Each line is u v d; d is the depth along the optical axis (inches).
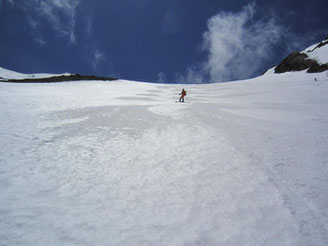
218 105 676.7
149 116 459.2
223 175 199.9
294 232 130.4
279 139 310.3
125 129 346.0
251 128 373.1
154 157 238.7
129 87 1403.8
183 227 134.0
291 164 225.5
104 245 118.4
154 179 190.5
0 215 133.6
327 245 121.0
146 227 133.1
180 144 283.9
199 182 187.0
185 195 167.3
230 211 148.9
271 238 125.7
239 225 135.8
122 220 138.1
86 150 249.6
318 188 179.3
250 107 626.2
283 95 948.6
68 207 146.9
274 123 412.2
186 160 232.7
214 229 132.6
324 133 339.9
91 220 136.3
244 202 159.0
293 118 458.6
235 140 304.8
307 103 692.1
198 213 146.7
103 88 1181.7
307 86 1243.8
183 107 612.4
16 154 223.3
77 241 119.6
